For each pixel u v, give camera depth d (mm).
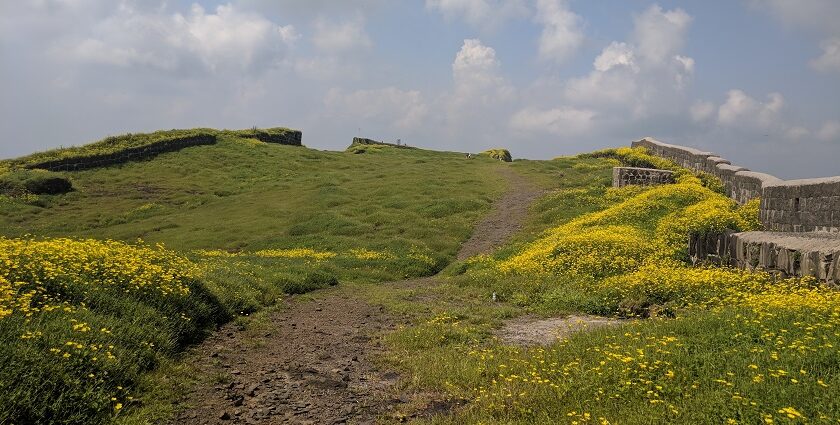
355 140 69875
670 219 21281
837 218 15180
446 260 24141
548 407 6098
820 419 4883
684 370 6438
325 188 38938
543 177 42469
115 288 9336
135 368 7199
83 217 32250
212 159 47625
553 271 16266
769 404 5336
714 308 9797
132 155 44844
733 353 6777
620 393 6156
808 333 7008
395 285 18750
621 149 50094
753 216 20406
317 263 21312
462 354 8812
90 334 7195
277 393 7359
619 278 14062
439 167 48969
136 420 6082
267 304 13578
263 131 61188
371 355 9234
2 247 9562
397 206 33719
